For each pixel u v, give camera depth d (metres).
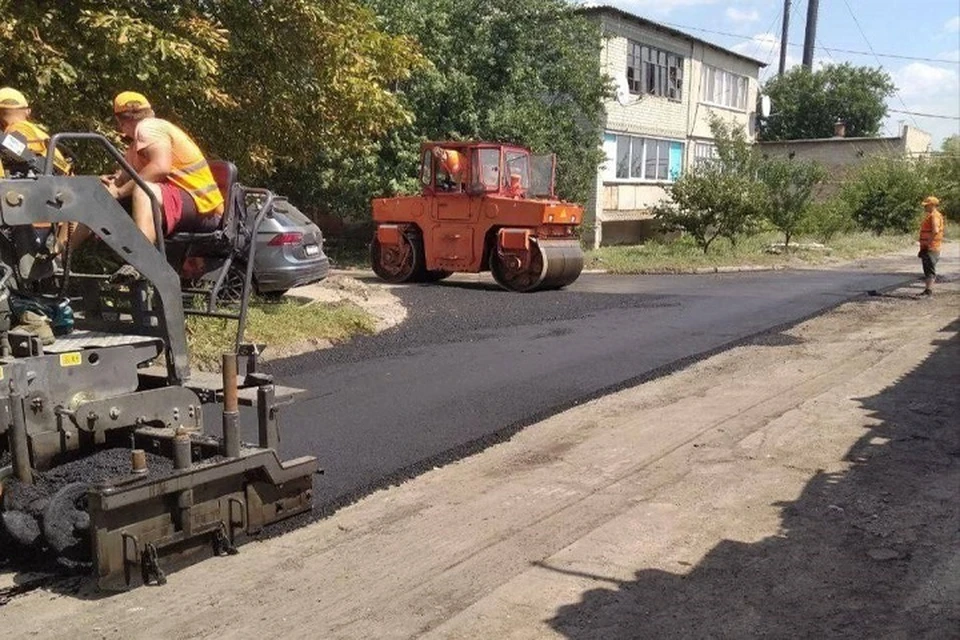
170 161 4.62
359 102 11.02
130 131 4.91
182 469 4.07
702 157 30.17
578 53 21.69
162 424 4.44
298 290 12.92
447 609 3.83
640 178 27.91
